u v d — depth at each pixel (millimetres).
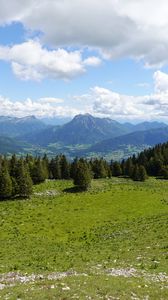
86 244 56312
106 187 115438
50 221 76062
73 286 27656
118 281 29219
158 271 33562
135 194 102062
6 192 98562
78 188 113125
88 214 81812
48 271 35438
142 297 25672
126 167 166125
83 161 146750
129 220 74562
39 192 109438
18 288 27578
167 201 93312
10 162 138125
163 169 152000
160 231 56719
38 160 136375
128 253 43094
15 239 61656
